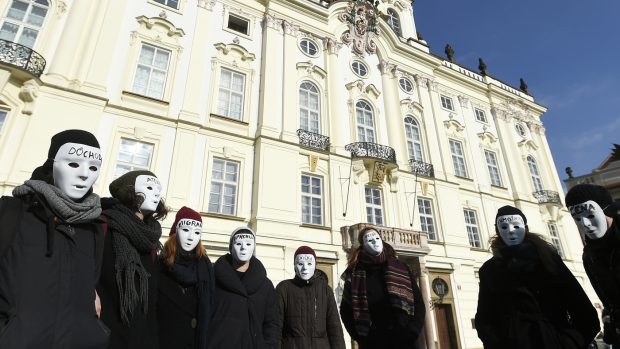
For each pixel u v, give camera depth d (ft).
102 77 42.01
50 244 7.57
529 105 91.71
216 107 49.47
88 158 8.73
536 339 10.07
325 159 54.80
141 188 11.21
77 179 8.45
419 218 60.23
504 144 81.05
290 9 62.54
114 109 41.81
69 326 7.27
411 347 13.80
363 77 66.90
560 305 10.60
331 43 64.18
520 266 10.94
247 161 48.49
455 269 59.16
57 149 8.69
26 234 7.45
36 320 6.88
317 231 49.47
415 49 75.82
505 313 11.00
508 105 88.17
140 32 47.26
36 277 7.22
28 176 34.12
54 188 8.04
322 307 17.57
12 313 6.77
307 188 52.13
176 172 42.55
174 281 11.68
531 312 10.53
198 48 50.49
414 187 61.82
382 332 14.16
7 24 38.52
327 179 53.78
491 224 69.41
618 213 11.08
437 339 52.60
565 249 75.87
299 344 16.31
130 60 45.16
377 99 66.23
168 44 48.70
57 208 7.82
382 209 57.16
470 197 69.72
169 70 47.67
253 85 53.78
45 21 40.88
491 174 77.10
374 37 72.13
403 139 65.31
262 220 44.83
